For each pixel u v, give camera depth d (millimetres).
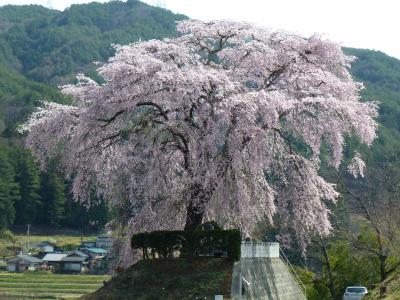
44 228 101000
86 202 27094
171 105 23469
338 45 26328
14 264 81562
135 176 24016
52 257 84062
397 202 42344
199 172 23094
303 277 42062
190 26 27203
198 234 23297
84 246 92562
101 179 26438
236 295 22094
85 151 25406
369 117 25516
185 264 23000
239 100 22203
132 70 23031
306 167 25938
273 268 27266
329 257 45000
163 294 21672
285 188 25984
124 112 24453
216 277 21953
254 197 26047
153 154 23688
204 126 23328
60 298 40125
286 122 25656
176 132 24047
